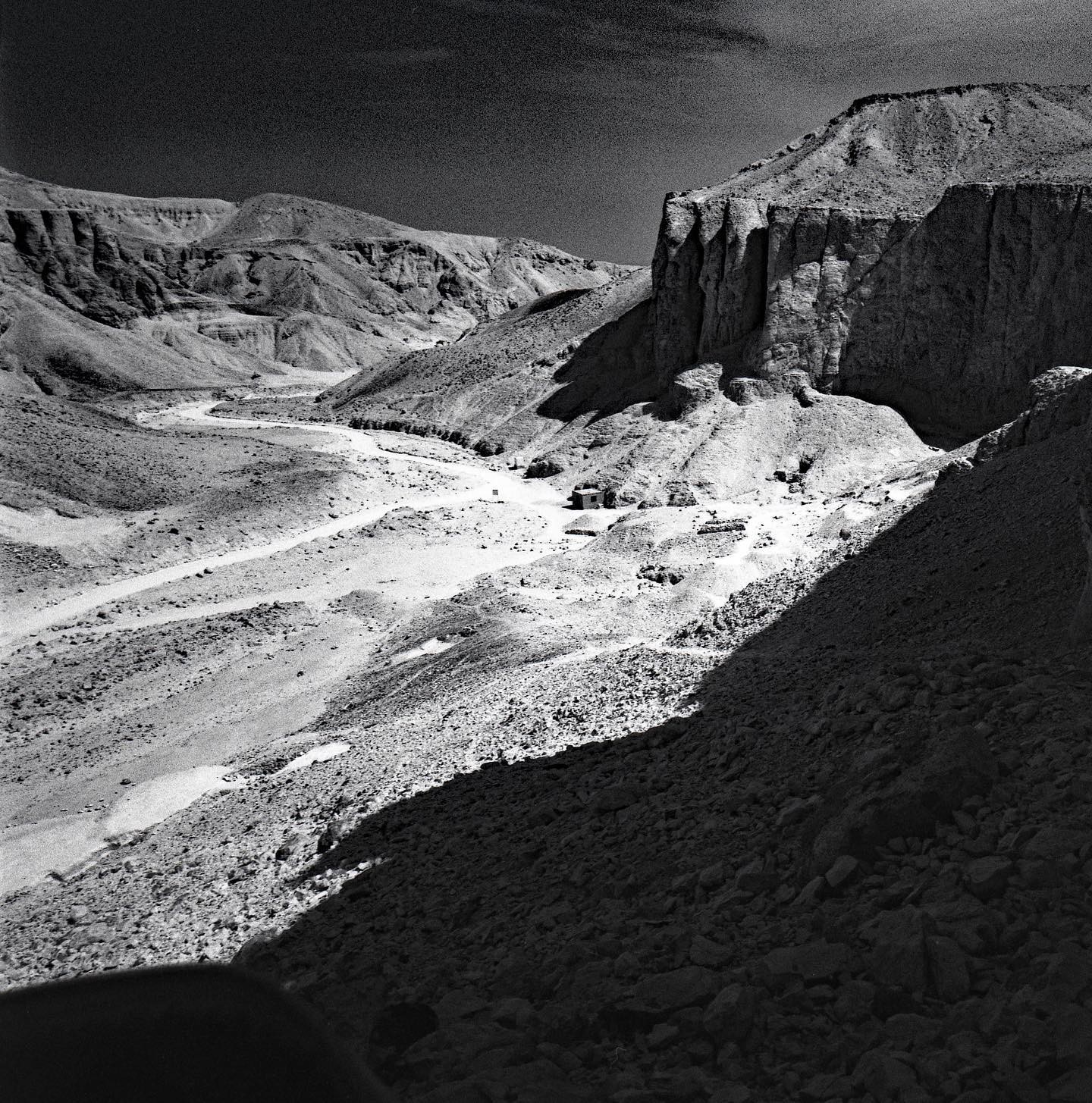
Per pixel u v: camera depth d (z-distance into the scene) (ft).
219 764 105.81
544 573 161.17
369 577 184.96
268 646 148.36
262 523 223.51
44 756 119.65
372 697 114.83
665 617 125.18
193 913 57.11
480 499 256.52
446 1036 24.71
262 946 45.68
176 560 206.08
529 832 48.83
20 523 209.97
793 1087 21.99
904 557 86.48
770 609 91.61
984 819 30.83
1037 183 250.57
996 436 109.40
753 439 256.11
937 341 261.65
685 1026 24.47
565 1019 25.45
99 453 247.29
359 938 42.39
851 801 33.27
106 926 61.31
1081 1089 19.30
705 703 61.82
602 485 255.29
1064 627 55.57
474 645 116.88
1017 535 75.25
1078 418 99.50
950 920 25.85
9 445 236.02
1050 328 248.52
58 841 86.38
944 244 259.80
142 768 108.06
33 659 154.40
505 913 39.04
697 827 40.32
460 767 67.36
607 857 40.81
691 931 30.63
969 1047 21.45
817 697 50.60
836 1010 24.12
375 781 72.08
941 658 45.37
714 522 190.70
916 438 250.16
